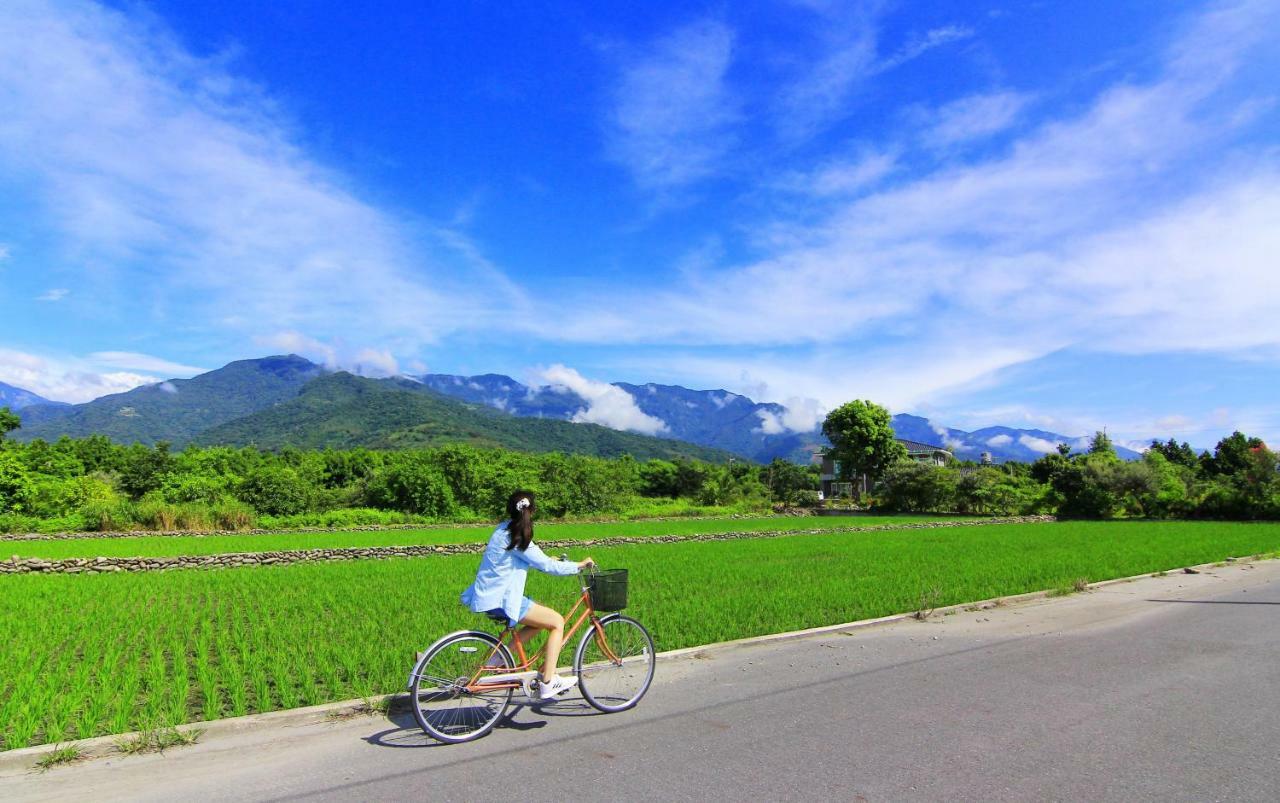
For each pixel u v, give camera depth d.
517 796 4.69
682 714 6.43
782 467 82.81
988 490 53.78
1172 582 15.52
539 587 15.12
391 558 22.20
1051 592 13.78
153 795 4.82
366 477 60.38
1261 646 9.05
